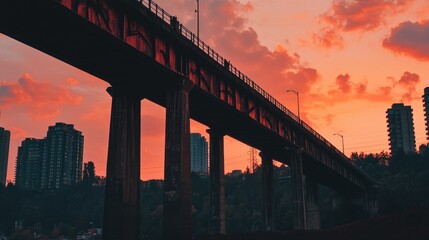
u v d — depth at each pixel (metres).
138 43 39.72
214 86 53.19
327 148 98.88
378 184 147.50
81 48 38.97
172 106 44.59
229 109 57.75
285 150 83.19
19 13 33.22
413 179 186.38
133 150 45.25
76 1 33.19
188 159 44.06
